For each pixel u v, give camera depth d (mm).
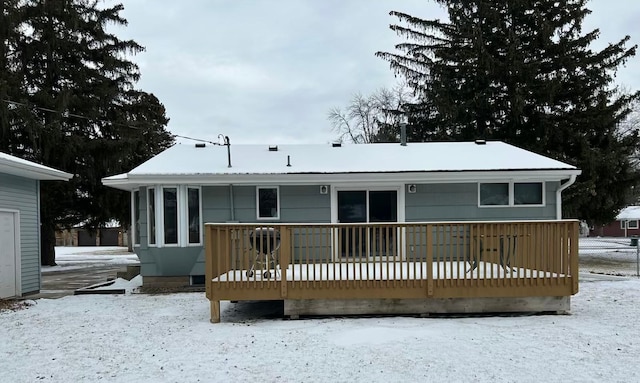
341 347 5695
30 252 11117
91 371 4949
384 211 11000
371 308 7480
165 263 10742
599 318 7215
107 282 12453
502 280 7355
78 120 19047
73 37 19375
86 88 19484
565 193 16969
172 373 4840
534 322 6953
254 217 10875
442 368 4895
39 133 17109
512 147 13102
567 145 18406
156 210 10641
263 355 5406
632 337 6051
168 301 9344
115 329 6875
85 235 39531
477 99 18859
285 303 7426
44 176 10914
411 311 7473
